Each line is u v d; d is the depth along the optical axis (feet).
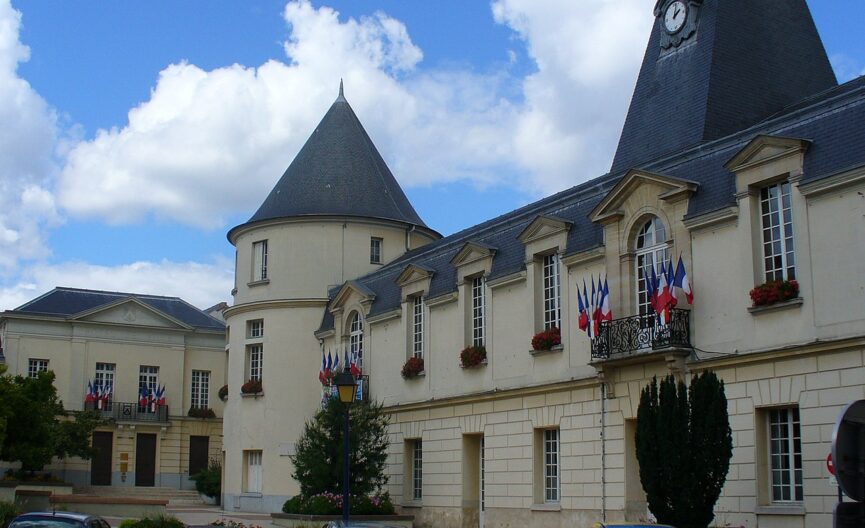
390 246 131.95
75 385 181.68
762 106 89.20
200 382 196.75
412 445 106.73
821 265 63.10
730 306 68.90
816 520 61.05
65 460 178.19
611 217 79.56
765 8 93.71
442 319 102.01
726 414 63.52
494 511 91.30
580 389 82.02
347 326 120.16
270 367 128.67
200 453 193.67
